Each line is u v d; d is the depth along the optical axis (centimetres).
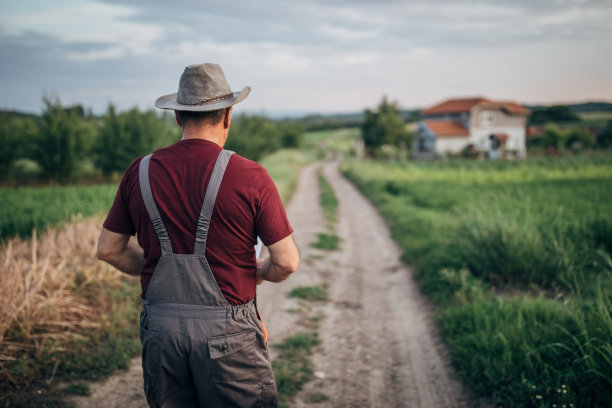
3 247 524
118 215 151
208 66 150
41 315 387
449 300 525
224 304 140
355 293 612
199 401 145
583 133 4878
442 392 334
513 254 565
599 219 729
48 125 2191
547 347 338
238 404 145
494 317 416
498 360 340
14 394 296
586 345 314
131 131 2312
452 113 4953
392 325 492
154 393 144
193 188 137
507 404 298
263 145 3350
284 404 314
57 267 464
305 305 545
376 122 5203
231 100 152
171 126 2469
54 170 2231
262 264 157
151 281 142
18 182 2228
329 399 326
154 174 141
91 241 552
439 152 4638
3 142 2152
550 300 452
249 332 145
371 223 1226
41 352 343
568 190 1322
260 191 140
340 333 463
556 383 299
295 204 1553
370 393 338
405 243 872
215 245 138
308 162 5241
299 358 390
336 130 13375
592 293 472
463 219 790
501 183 1841
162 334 139
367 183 2256
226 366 141
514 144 4931
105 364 347
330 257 817
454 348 389
